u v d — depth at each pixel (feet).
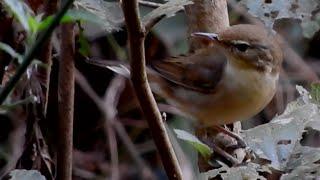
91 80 15.30
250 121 14.98
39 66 8.50
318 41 15.69
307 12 10.52
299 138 7.66
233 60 12.46
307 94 8.47
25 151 8.73
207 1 10.91
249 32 12.48
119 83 14.85
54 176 9.08
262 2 10.58
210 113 12.24
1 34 8.62
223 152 9.43
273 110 14.94
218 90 12.37
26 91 8.48
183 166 12.97
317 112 7.86
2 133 11.53
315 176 7.18
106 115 14.62
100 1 7.52
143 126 15.92
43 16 7.96
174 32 14.82
